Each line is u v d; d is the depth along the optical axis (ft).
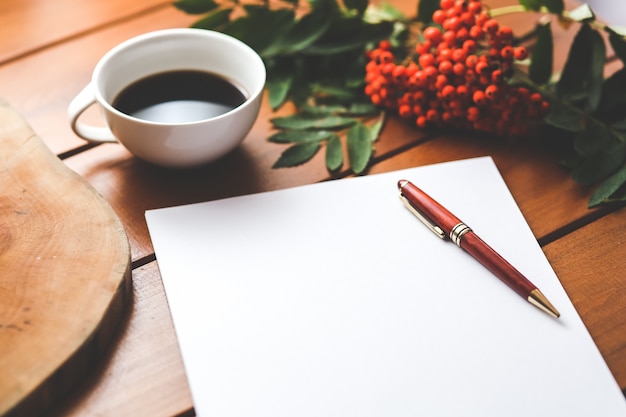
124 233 2.09
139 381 1.88
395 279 2.14
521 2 2.68
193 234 2.23
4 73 2.77
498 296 2.12
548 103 2.60
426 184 2.43
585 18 2.50
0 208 2.12
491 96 2.41
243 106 2.29
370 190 2.41
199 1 2.73
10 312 1.85
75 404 1.82
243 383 1.87
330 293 2.09
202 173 2.45
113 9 3.10
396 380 1.90
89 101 2.32
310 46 2.79
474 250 2.18
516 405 1.87
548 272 2.18
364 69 2.79
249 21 2.75
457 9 2.49
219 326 1.99
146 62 2.51
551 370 1.94
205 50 2.53
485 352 1.98
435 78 2.50
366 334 2.00
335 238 2.25
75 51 2.89
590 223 2.36
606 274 2.21
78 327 1.84
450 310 2.07
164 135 2.23
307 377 1.90
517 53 2.42
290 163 2.49
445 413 1.84
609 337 2.05
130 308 2.04
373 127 2.64
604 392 1.90
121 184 2.39
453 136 2.66
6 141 2.33
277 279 2.12
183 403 1.85
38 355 1.77
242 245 2.20
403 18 2.89
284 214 2.31
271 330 1.99
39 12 3.04
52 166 2.26
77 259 2.00
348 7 2.76
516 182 2.49
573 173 2.47
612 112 2.64
